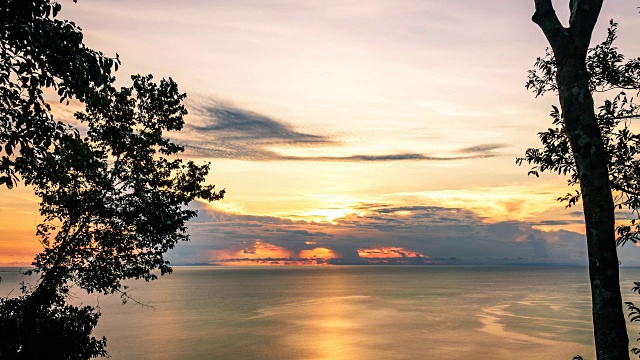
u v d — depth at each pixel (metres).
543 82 8.06
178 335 61.94
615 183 7.45
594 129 4.28
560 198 7.82
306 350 51.84
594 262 4.10
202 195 17.70
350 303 114.50
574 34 4.62
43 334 13.33
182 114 17.47
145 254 16.78
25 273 15.10
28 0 7.38
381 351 51.22
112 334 62.94
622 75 7.63
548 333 62.16
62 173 10.73
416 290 170.88
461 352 50.25
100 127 16.28
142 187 16.69
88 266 15.87
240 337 60.53
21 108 8.35
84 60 8.48
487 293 149.88
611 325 3.93
